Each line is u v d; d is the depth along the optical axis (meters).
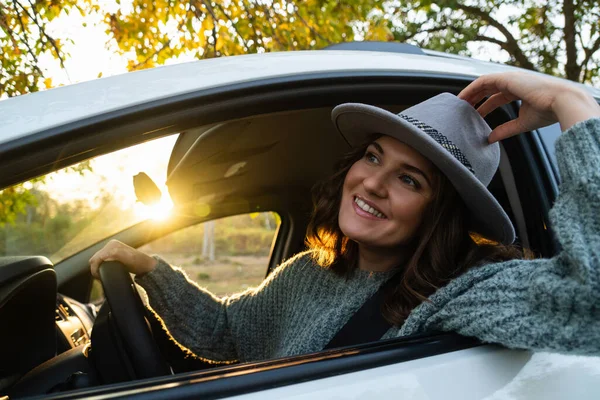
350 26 3.98
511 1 9.29
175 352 1.65
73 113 1.01
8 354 1.27
